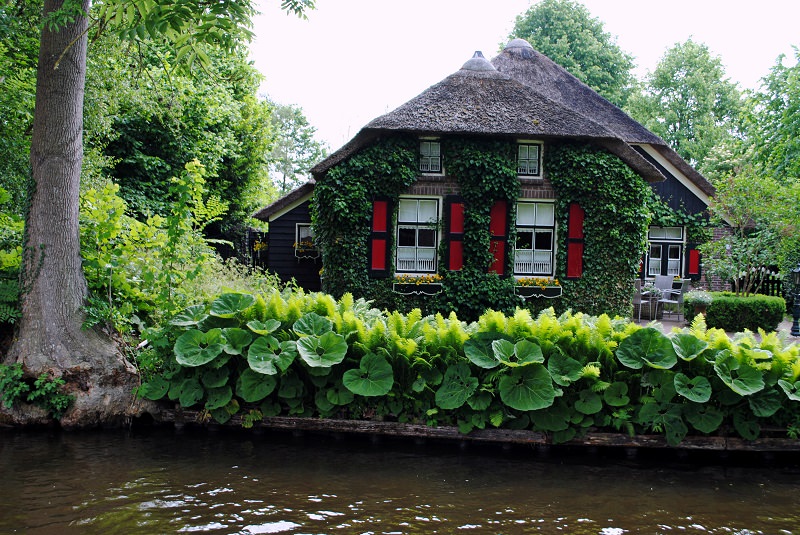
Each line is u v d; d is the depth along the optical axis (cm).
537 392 600
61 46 652
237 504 470
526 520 460
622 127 1797
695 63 3516
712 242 1554
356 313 758
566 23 3350
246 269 1157
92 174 1158
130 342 720
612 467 585
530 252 1427
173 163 1805
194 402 634
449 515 464
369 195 1362
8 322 701
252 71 2284
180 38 600
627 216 1372
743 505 500
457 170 1365
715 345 626
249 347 638
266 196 2844
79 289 667
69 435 625
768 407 599
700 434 620
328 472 548
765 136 1994
